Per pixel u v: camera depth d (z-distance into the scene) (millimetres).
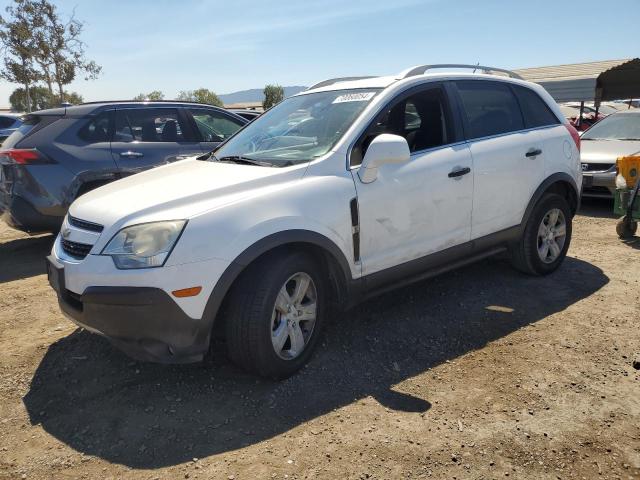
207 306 2934
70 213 3525
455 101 4297
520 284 4828
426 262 4004
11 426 2934
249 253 3012
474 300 4488
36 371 3498
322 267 3586
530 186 4648
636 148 8125
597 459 2582
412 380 3314
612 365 3430
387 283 3838
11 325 4246
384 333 3918
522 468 2529
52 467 2605
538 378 3293
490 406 3018
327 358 3559
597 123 9625
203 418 2955
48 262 3389
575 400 3059
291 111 4379
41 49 25203
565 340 3775
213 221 2975
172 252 2869
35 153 5875
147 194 3256
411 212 3814
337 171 3518
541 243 4934
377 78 4312
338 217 3406
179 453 2678
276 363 3201
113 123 6406
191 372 3420
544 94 5125
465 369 3432
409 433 2791
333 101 4145
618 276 4996
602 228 6961
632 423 2844
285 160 3637
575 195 5145
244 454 2654
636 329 3914
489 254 4551
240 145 4281
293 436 2785
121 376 3406
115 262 2926
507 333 3910
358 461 2588
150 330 2889
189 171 3707
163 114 6801
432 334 3910
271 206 3166
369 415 2953
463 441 2723
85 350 3754
